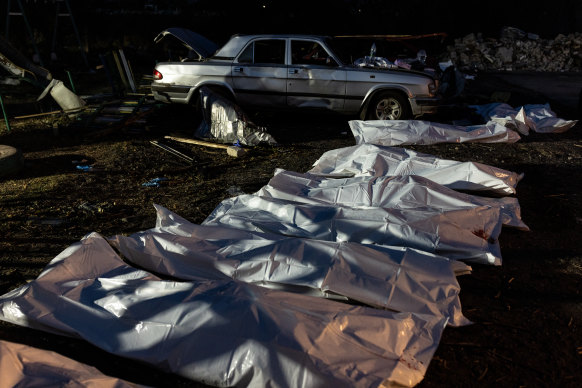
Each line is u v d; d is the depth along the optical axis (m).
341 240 4.10
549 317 3.30
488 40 20.34
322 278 3.30
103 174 6.21
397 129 7.70
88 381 2.33
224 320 2.72
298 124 9.09
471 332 3.12
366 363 2.50
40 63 14.41
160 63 9.02
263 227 4.30
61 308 3.13
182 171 6.35
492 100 11.16
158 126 8.74
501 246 4.30
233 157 6.97
